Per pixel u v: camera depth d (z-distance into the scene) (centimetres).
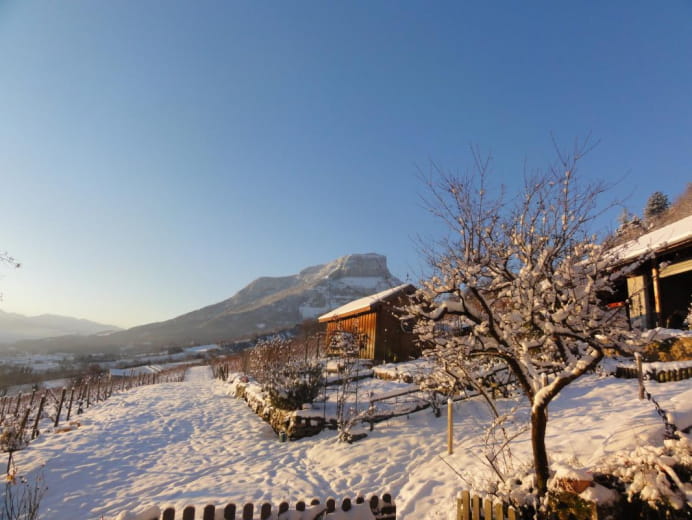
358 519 494
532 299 487
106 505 740
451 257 588
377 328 2120
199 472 943
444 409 1147
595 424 744
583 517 401
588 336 461
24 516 685
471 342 528
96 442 1230
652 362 1057
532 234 558
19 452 1088
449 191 574
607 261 504
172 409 1867
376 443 1001
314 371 1352
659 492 380
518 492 509
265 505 476
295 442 1152
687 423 450
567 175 558
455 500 607
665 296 1566
